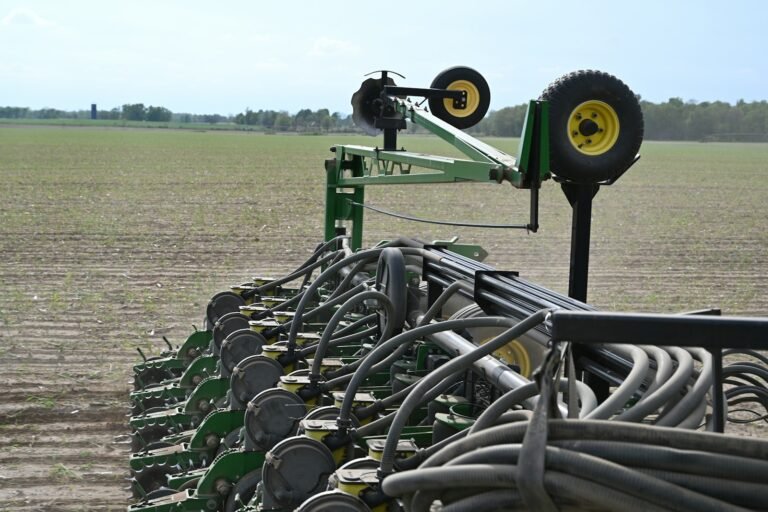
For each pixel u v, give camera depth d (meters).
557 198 27.73
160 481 5.27
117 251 15.11
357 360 5.24
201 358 6.62
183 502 4.54
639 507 1.65
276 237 17.20
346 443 4.02
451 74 6.50
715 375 1.94
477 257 6.92
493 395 4.25
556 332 1.87
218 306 7.48
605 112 4.09
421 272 5.75
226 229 18.28
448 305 5.29
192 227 18.53
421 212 22.72
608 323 1.87
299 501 3.97
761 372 4.10
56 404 7.04
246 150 64.00
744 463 1.70
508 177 3.94
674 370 2.89
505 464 1.77
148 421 5.95
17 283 12.10
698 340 1.89
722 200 28.19
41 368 8.03
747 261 15.30
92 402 7.11
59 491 5.39
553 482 1.67
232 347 5.97
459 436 3.40
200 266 13.81
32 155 51.56
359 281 6.75
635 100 4.07
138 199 24.78
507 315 4.34
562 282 12.60
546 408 1.74
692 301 11.50
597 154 4.07
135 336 9.34
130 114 181.62
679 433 1.76
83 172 36.59
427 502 1.97
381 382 5.32
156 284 12.25
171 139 88.62
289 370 5.39
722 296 11.89
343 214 8.05
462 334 4.77
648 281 13.04
